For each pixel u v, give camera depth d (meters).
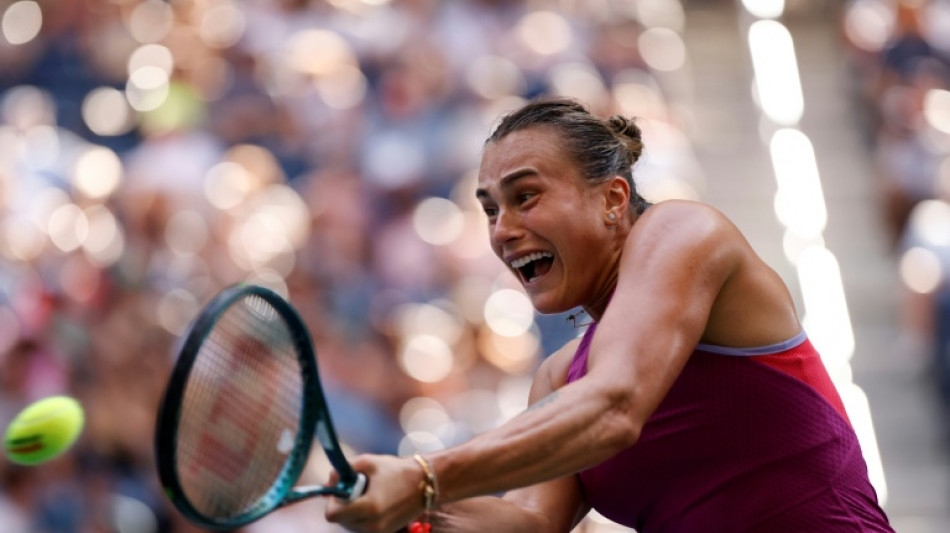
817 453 9.34
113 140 29.47
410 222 26.95
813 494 9.31
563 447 7.86
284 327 8.30
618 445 8.02
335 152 28.55
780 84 31.77
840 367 25.84
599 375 8.12
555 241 9.27
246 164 27.44
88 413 21.50
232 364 8.24
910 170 29.09
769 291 9.27
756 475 9.34
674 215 9.04
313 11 31.39
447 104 29.16
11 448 9.56
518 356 25.20
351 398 22.89
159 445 7.38
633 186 9.74
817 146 31.17
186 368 7.43
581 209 9.27
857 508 9.49
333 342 24.05
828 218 29.59
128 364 22.44
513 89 29.80
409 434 23.16
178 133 27.67
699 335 8.62
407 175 27.72
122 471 21.31
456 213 27.22
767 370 9.24
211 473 8.11
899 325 27.47
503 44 30.33
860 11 32.88
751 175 30.56
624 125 9.81
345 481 7.88
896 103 30.22
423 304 25.73
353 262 26.31
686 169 28.44
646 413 8.17
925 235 26.23
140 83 29.88
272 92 29.67
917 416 25.66
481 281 26.25
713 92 32.81
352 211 26.81
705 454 9.38
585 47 30.88
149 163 26.83
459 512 9.73
